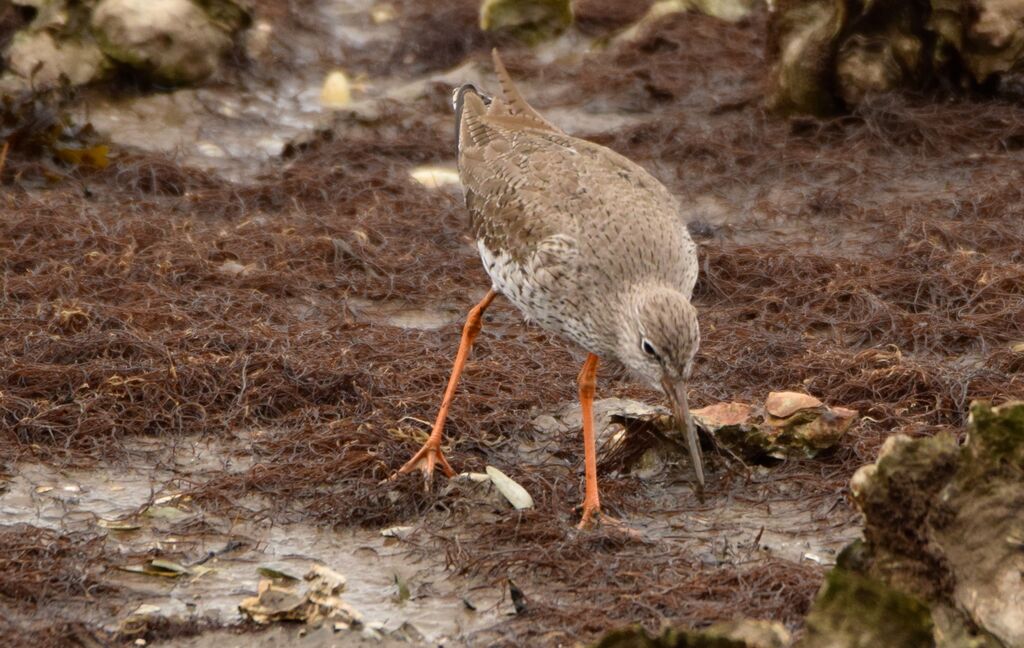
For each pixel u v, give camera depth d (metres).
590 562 10.70
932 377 13.80
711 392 13.99
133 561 10.73
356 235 17.77
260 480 11.96
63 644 9.42
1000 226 17.94
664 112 22.94
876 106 21.28
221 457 12.62
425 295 16.61
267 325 15.10
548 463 12.73
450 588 10.45
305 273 16.77
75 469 12.29
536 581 10.53
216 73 23.56
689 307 10.91
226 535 11.23
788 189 19.92
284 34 25.91
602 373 14.54
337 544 11.16
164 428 13.04
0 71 22.16
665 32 25.33
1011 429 8.80
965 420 13.12
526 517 11.38
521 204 12.18
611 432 13.15
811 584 10.11
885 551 9.17
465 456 12.69
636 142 21.61
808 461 12.45
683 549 10.96
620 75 23.84
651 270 11.53
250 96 23.41
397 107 22.80
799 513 11.67
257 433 13.05
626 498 11.92
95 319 14.77
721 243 17.86
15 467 12.24
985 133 20.98
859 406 13.54
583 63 24.75
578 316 11.68
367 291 16.58
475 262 17.47
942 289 16.17
